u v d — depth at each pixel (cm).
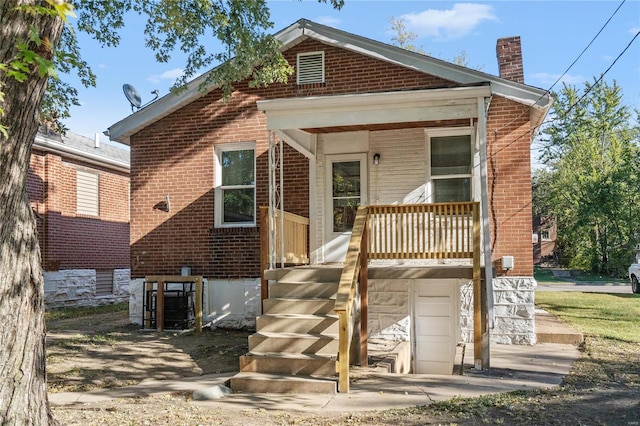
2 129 332
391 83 1152
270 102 893
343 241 1155
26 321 420
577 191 3491
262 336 774
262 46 1018
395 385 722
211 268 1234
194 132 1257
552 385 700
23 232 419
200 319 1169
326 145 1173
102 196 1900
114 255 1959
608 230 3284
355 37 1155
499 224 1077
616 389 670
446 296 1130
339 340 703
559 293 2123
